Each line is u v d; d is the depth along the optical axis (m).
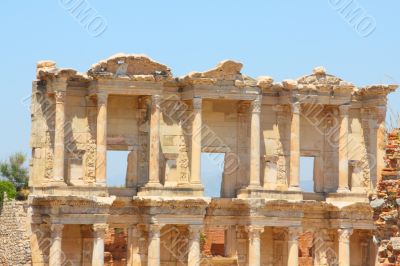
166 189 165.50
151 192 164.62
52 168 163.50
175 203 163.12
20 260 162.62
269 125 176.75
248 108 173.00
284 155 176.75
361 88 180.38
